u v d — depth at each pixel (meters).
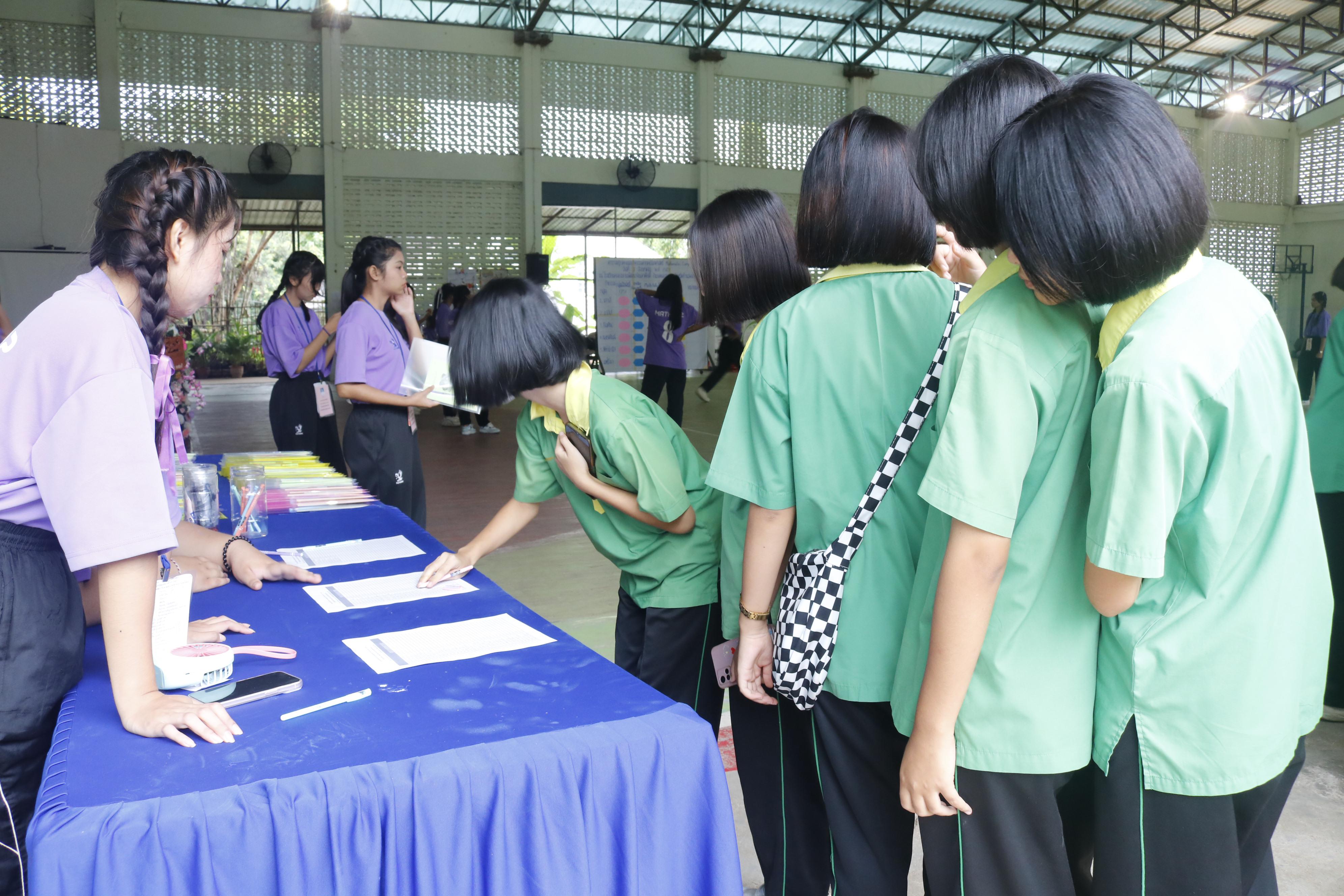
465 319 1.55
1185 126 16.72
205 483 2.03
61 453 0.97
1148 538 0.84
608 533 1.70
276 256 23.66
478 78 12.27
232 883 0.85
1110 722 0.95
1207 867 0.92
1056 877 1.00
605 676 1.16
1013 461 0.91
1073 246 0.81
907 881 1.23
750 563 1.24
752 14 13.26
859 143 1.14
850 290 1.16
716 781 1.03
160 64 10.91
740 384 1.23
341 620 1.38
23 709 1.07
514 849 0.94
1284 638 0.92
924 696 0.96
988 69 0.97
